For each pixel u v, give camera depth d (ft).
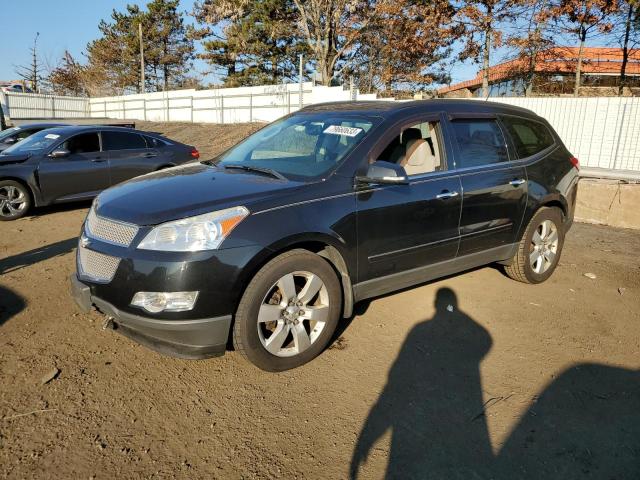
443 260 13.71
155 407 9.66
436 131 13.85
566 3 65.72
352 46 101.19
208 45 130.00
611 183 26.02
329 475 8.03
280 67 127.44
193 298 9.55
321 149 12.72
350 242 11.47
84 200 27.86
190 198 10.53
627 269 18.65
